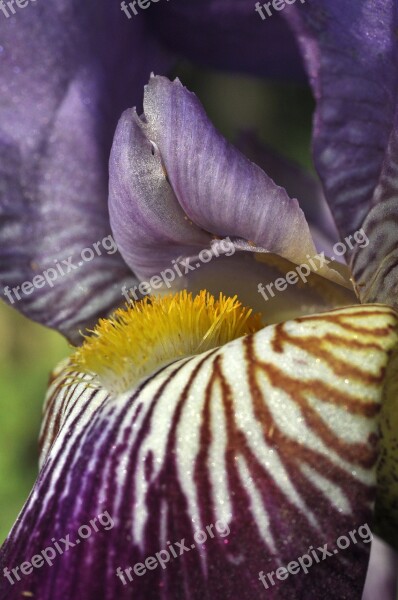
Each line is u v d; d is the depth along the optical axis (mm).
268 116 243
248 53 154
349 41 131
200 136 126
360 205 130
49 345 236
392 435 121
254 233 128
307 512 114
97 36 150
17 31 150
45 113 151
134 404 124
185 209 131
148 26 152
